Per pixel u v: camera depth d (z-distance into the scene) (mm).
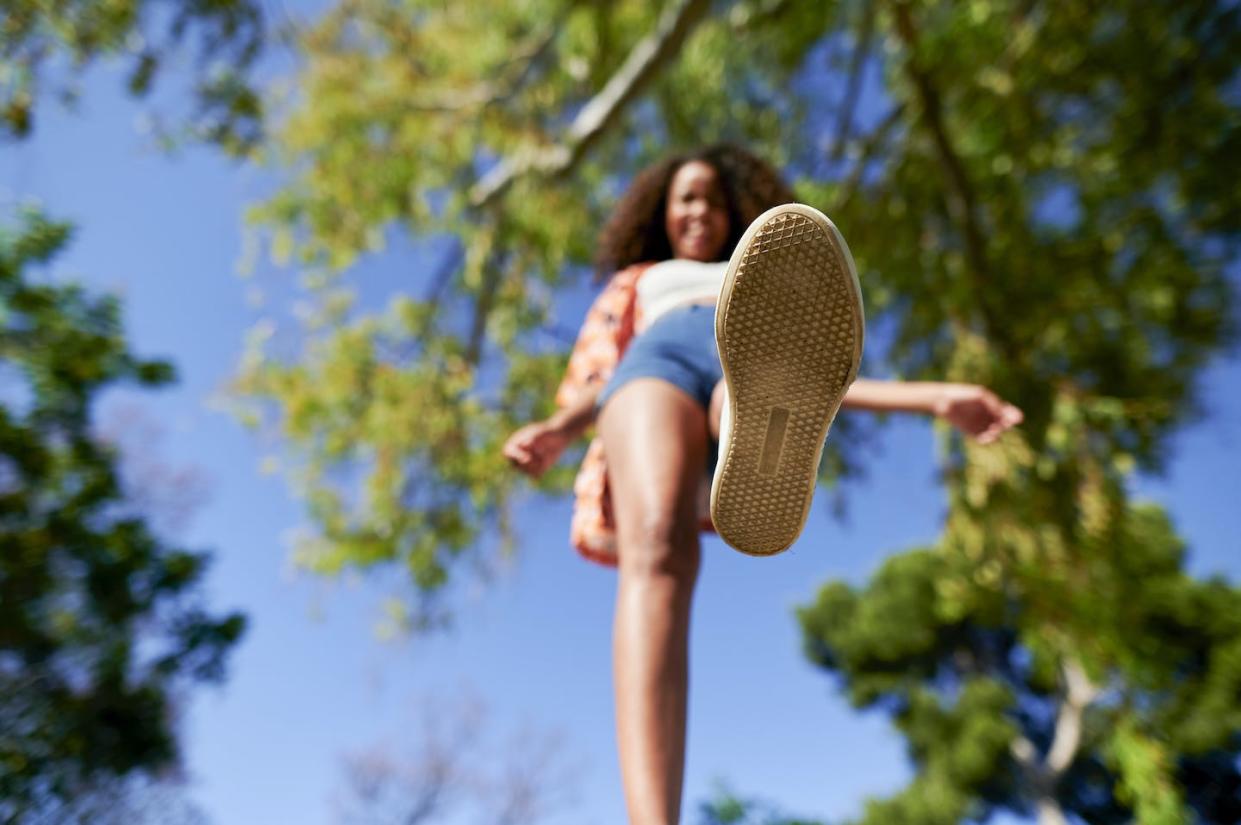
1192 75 4723
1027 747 15680
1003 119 5242
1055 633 4469
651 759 1051
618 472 1306
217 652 6270
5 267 5629
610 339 1709
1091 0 4848
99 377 5953
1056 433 4477
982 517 4461
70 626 5953
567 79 7527
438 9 7656
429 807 15297
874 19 5844
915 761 17547
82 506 6000
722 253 1817
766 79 6840
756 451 1074
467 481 7699
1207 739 6840
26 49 4402
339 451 7660
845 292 962
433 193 8094
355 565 7508
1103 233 5047
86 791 5805
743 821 11039
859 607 18641
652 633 1140
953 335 5410
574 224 7742
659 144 7676
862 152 5930
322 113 7395
